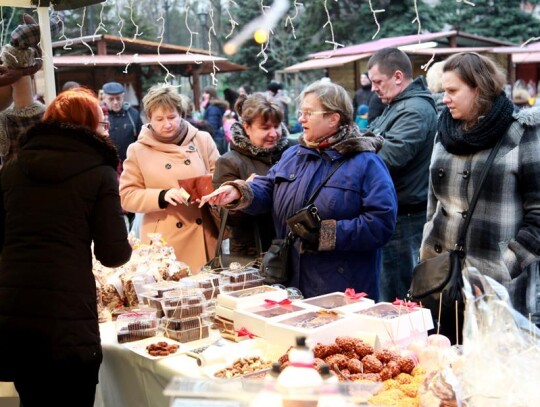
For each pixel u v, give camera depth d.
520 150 2.40
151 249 2.93
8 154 3.49
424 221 3.58
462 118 2.49
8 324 2.09
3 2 3.12
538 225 2.36
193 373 2.06
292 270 2.74
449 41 9.71
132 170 3.43
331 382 1.34
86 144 2.18
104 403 2.53
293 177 2.76
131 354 2.31
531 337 1.65
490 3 14.80
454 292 2.42
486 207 2.45
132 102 8.13
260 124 3.09
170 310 2.39
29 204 2.13
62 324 2.08
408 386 1.78
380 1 14.99
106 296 2.74
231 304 2.37
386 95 3.54
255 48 15.59
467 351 1.61
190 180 3.18
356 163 2.64
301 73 15.31
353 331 2.12
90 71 7.80
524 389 1.52
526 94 8.37
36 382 2.15
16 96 3.52
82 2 3.24
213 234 3.45
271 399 1.30
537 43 10.02
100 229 2.16
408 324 2.11
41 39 3.23
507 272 2.39
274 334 2.12
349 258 2.67
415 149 3.38
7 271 2.12
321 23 15.51
